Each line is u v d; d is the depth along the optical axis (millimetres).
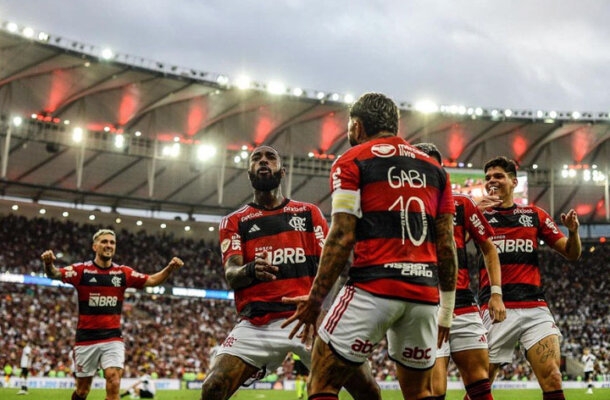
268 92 47438
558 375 6984
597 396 27109
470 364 6492
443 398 6430
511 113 51375
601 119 51312
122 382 31828
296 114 50125
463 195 6699
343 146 54438
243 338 6020
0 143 46000
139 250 51781
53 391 25328
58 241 48688
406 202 4039
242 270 5715
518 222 7500
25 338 38219
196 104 48312
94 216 51656
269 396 26828
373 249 3980
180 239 54719
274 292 6094
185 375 36531
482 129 53156
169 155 49969
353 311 3963
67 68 42438
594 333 50781
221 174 50250
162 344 42312
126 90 45500
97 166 49969
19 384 28797
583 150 55188
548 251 60750
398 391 32156
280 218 6348
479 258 7750
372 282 3934
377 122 4309
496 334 7422
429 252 4094
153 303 48125
